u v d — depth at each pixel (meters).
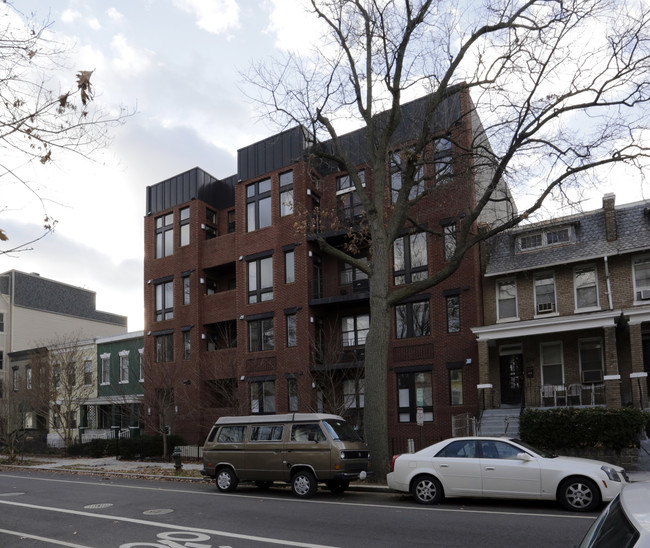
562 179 15.71
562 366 22.36
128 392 34.25
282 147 28.69
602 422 17.08
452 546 8.20
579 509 10.67
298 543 8.59
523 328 21.34
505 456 11.58
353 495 13.89
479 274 24.02
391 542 8.52
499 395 23.14
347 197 27.66
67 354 34.53
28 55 7.26
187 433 29.42
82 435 35.47
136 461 26.23
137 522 10.71
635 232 21.27
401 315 25.48
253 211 29.50
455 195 24.27
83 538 9.50
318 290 27.81
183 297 31.86
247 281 29.14
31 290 50.62
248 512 11.47
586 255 21.58
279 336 27.34
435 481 12.02
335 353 25.22
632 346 19.66
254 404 27.91
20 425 32.97
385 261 16.91
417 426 24.05
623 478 11.27
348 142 27.77
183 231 32.56
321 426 13.88
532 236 23.47
